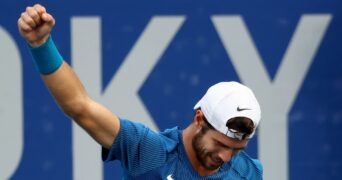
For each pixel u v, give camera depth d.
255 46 18.45
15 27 18.39
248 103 11.08
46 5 18.31
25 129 18.53
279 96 18.56
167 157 11.43
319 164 18.78
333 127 18.70
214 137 11.11
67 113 10.75
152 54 18.42
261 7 18.41
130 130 11.13
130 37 18.39
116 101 18.42
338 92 18.61
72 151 18.58
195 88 18.48
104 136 10.98
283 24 18.47
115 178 18.64
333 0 18.47
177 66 18.45
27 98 18.48
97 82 18.38
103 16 18.34
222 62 18.45
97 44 18.34
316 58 18.55
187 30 18.39
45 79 10.52
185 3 18.36
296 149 18.72
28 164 18.56
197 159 11.50
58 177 18.62
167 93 18.50
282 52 18.48
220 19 18.39
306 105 18.64
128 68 18.41
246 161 12.28
